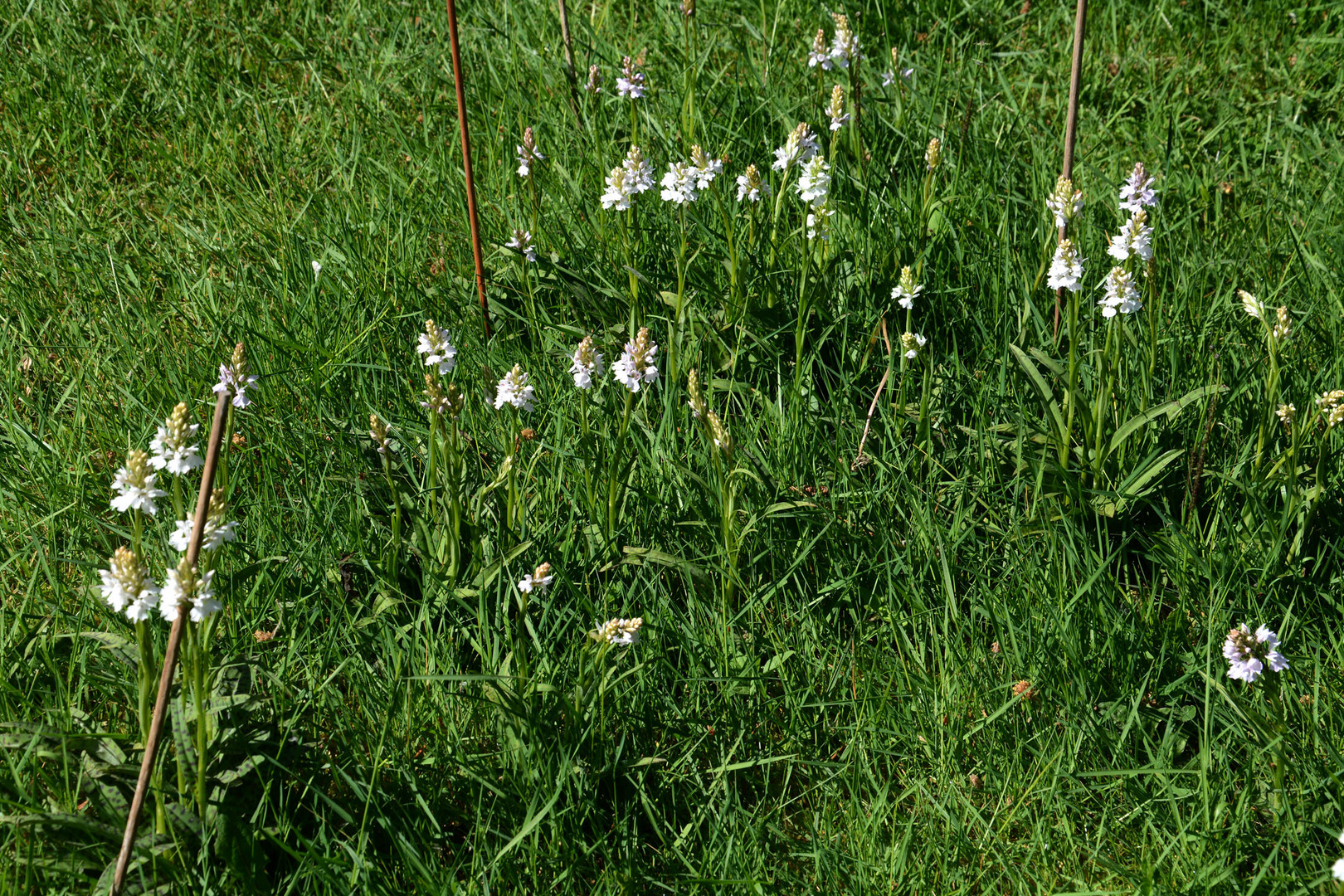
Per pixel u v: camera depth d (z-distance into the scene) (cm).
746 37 572
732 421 367
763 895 253
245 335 397
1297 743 264
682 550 326
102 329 413
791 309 400
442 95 534
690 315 381
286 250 439
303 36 584
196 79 550
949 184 457
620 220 413
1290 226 421
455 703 283
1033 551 318
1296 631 304
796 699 289
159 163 507
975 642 296
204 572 241
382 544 326
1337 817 257
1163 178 481
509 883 254
